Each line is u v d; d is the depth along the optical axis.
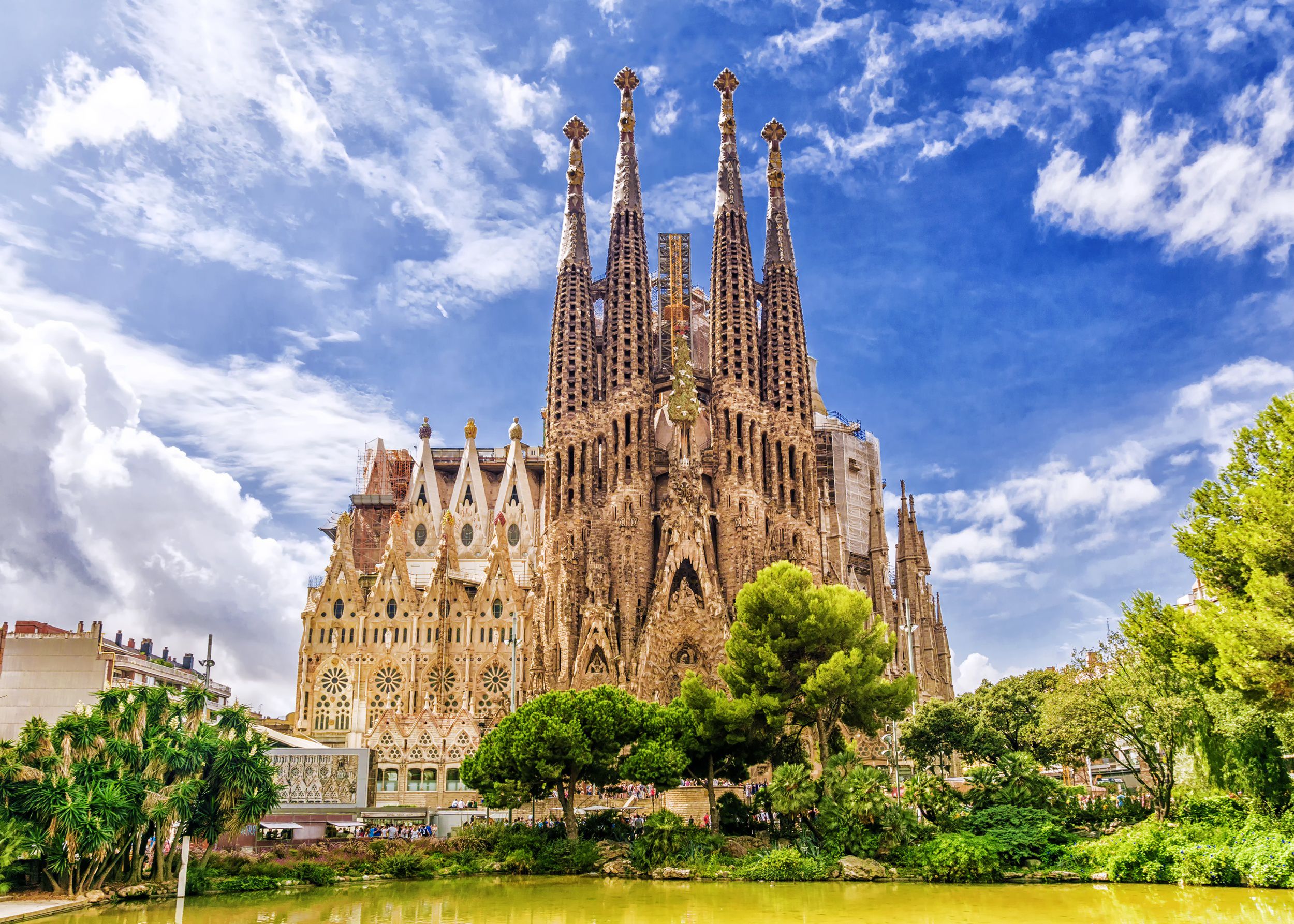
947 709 91.19
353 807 87.81
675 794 92.25
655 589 132.62
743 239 152.62
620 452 139.00
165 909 49.59
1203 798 58.31
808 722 74.81
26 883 51.69
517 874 64.12
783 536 138.75
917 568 165.00
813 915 44.44
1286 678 44.62
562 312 147.00
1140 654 62.75
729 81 163.88
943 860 55.22
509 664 135.75
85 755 52.81
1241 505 51.59
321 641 138.00
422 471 165.88
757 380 146.00
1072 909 44.03
